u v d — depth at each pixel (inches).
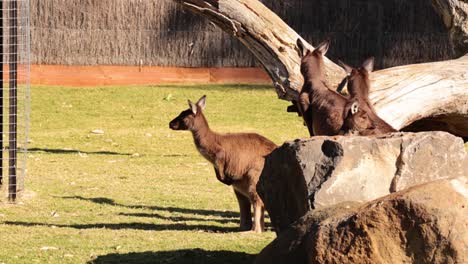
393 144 405.4
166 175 812.6
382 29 1472.7
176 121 578.6
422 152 404.8
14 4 668.7
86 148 971.9
